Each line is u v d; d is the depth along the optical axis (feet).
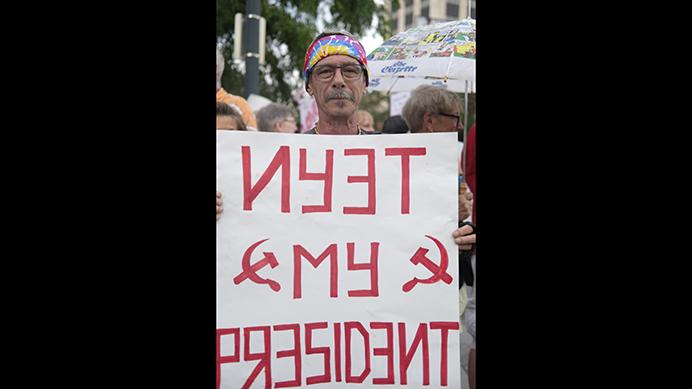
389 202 5.09
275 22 19.38
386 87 11.03
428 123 7.59
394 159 5.11
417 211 5.08
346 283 5.05
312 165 5.09
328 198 5.08
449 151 5.08
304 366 4.99
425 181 5.09
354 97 6.38
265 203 5.02
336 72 6.30
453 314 5.01
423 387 5.00
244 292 4.96
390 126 9.01
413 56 8.73
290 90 19.53
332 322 5.03
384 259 5.07
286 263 5.00
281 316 4.98
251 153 5.02
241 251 4.97
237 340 4.92
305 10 19.79
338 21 20.21
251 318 4.95
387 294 5.05
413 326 5.03
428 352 5.01
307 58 6.53
